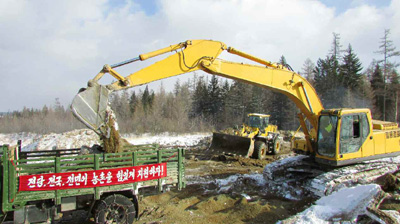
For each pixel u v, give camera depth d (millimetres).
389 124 8172
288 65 7777
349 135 7039
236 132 14273
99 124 5316
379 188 5312
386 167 7266
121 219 5125
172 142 22875
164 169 5602
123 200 5152
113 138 5652
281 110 37812
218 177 9648
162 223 5617
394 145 7836
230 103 43094
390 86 32812
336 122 6910
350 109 7168
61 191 4781
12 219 4793
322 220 5094
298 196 7207
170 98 47750
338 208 5406
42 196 4672
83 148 6785
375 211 4883
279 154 15070
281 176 8273
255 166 11508
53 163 4777
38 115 46406
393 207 5480
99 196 5004
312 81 39188
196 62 6129
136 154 5348
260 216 5898
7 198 4527
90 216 5371
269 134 14953
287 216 6004
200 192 7926
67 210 4930
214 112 44812
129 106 50969
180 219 5820
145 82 5648
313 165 7945
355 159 7074
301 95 7613
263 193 7734
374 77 35938
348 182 6574
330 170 7512
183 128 33094
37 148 13750
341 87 34406
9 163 4520
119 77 5430
